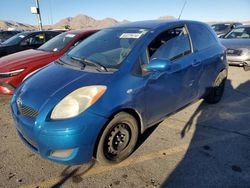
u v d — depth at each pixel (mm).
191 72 3799
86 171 2850
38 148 2605
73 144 2477
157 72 3170
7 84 4891
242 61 7828
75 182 2672
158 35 3404
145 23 3770
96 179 2719
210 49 4371
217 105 4879
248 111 4598
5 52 8078
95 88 2625
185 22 4004
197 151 3264
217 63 4520
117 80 2775
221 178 2744
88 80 2746
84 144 2529
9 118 4289
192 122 4117
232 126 3990
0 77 4918
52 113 2500
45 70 3354
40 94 2715
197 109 4664
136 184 2645
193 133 3744
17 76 4914
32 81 3082
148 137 3600
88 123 2492
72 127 2428
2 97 5371
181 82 3619
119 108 2707
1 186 2594
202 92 4309
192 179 2725
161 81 3234
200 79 4109
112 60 3084
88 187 2602
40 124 2492
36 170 2855
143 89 2979
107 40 3572
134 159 3080
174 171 2854
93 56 3324
